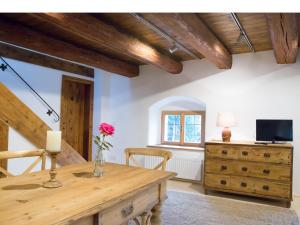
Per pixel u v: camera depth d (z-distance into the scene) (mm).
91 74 6059
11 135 3104
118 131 5930
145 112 5578
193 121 5590
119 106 5949
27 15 3096
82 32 2932
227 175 4016
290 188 3615
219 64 4371
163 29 3479
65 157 3689
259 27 3422
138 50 3838
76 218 1210
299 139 4113
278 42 3184
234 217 3180
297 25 3088
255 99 4457
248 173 3877
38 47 3609
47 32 3664
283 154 3668
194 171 4914
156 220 2160
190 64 5059
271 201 3869
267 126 4062
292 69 4203
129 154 2852
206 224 2951
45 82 5027
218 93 4766
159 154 2674
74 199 1439
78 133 6000
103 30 3166
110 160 6000
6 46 4355
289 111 4199
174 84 5227
